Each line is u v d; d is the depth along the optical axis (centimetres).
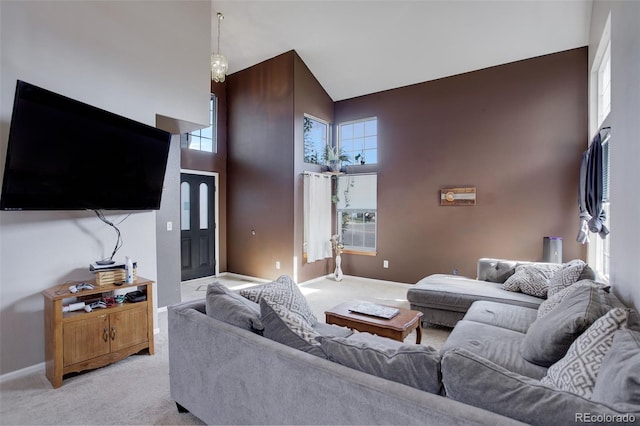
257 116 590
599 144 321
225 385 171
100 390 234
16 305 255
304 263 567
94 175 269
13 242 254
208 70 382
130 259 292
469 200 499
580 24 398
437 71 512
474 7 402
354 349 137
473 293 341
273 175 569
